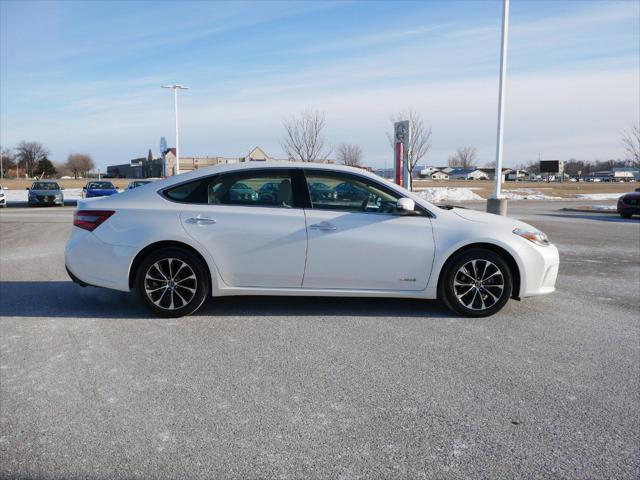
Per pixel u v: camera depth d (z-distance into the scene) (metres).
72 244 5.21
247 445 2.80
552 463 2.65
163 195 5.23
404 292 5.24
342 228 5.12
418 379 3.70
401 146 12.97
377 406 3.27
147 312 5.38
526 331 4.85
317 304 5.71
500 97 14.74
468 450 2.76
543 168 99.88
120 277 5.12
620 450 2.77
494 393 3.47
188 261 5.10
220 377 3.71
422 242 5.16
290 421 3.07
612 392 3.50
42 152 124.25
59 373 3.77
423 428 2.99
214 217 5.10
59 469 2.57
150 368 3.87
